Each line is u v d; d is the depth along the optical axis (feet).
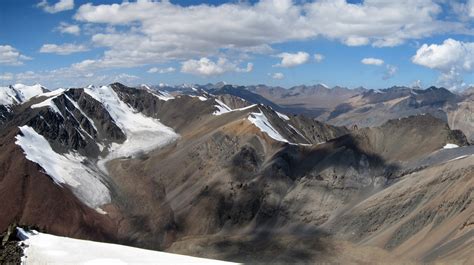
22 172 528.22
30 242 208.03
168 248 454.81
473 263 266.36
